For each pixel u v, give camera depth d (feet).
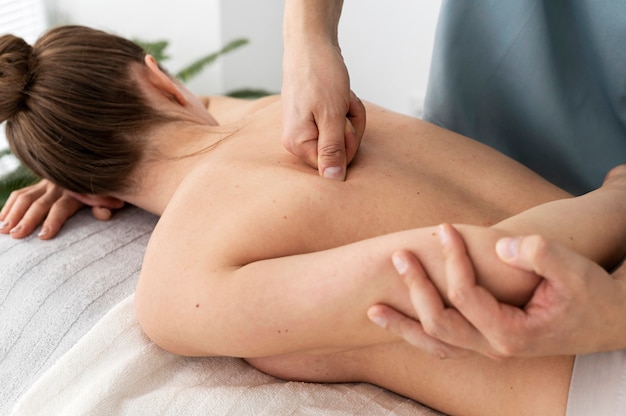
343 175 2.72
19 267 3.39
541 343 2.06
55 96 3.33
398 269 2.09
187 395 2.69
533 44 3.59
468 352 2.18
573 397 2.42
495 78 3.75
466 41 3.73
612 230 2.39
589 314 2.03
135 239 3.59
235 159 2.96
